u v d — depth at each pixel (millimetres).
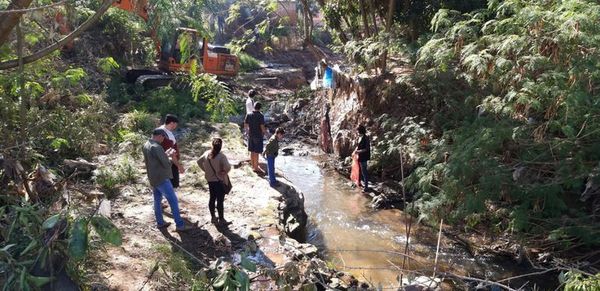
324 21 15352
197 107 14250
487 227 8336
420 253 7645
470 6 11336
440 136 9945
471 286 6559
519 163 7195
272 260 5879
